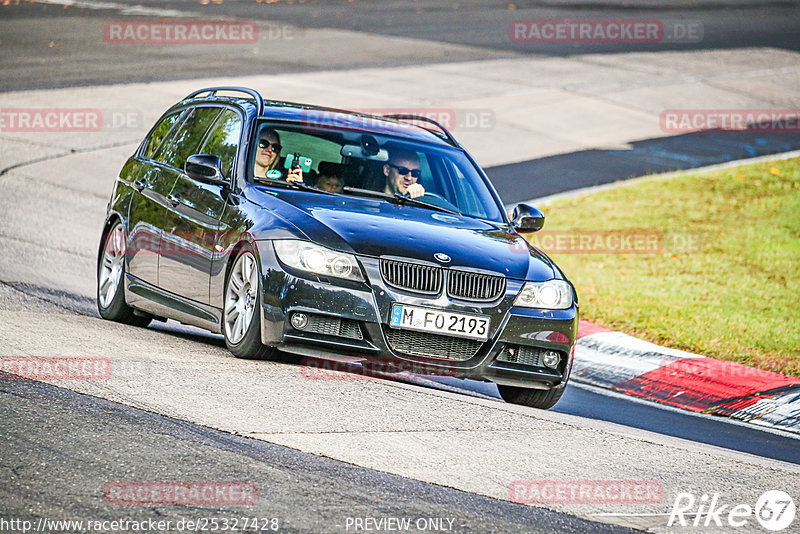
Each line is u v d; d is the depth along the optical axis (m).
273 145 29.86
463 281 26.45
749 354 36.75
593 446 23.22
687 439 27.62
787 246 52.44
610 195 62.47
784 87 101.81
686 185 64.88
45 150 63.75
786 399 32.47
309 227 26.44
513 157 71.50
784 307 43.09
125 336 29.66
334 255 25.80
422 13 126.31
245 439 20.38
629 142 79.00
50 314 32.50
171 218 30.64
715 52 114.94
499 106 85.38
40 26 101.94
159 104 76.00
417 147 31.86
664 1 145.75
